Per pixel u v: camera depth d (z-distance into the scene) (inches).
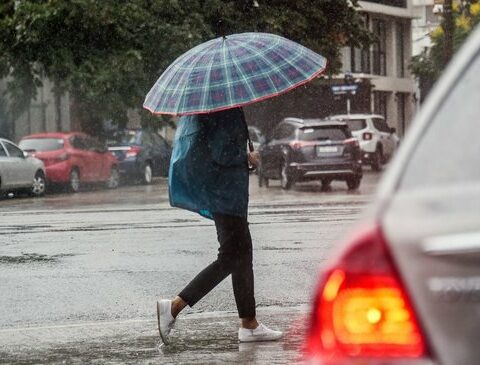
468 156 264.1
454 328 243.1
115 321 746.2
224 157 639.1
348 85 4015.8
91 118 2947.8
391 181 268.1
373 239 254.2
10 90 2965.1
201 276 647.8
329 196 2078.0
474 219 247.3
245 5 3218.5
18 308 798.5
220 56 651.5
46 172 2549.2
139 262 1023.0
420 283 247.3
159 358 612.1
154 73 2952.8
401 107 5482.3
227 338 671.1
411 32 5511.8
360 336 251.6
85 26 2859.3
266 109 4163.4
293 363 587.5
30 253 1112.8
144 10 2918.3
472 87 276.1
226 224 645.9
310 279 900.0
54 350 641.6
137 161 2908.5
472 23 4259.4
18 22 2874.0
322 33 3408.0
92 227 1406.3
